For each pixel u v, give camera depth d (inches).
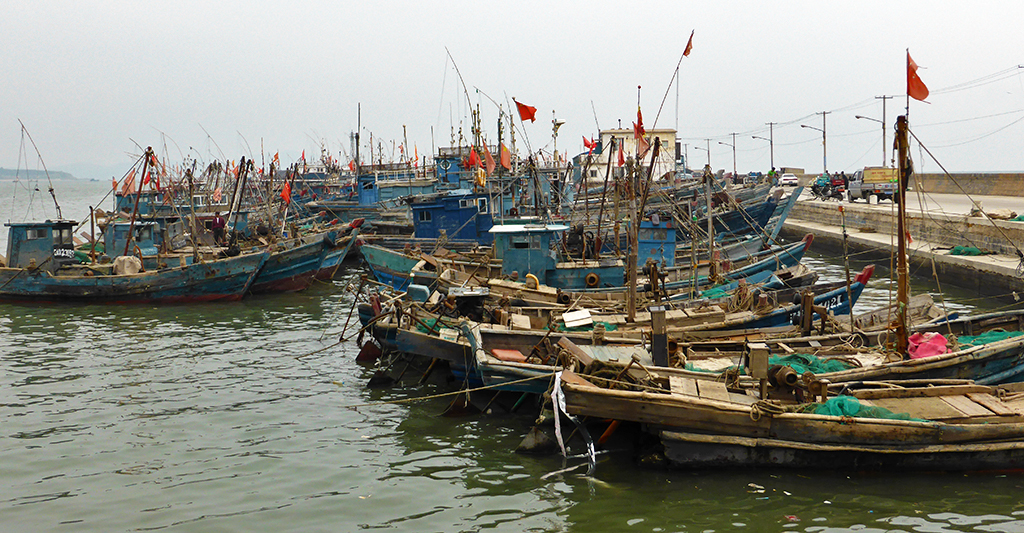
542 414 589.9
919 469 504.4
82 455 581.0
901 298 627.8
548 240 1007.0
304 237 1428.4
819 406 512.4
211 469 552.4
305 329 1051.3
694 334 719.7
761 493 483.8
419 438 611.5
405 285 1216.8
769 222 1866.4
